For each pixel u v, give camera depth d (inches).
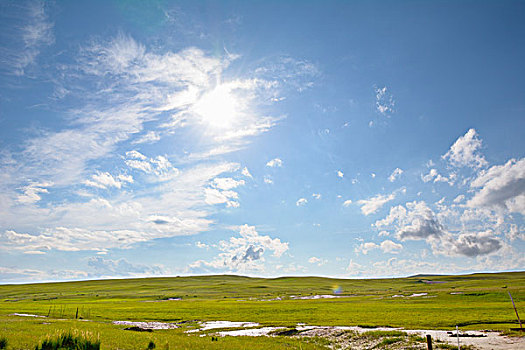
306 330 1905.8
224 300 5017.2
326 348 1499.8
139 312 3309.5
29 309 3789.4
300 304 3686.0
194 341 1496.1
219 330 2106.3
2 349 1016.9
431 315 2229.3
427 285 7303.2
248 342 1577.3
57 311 3508.9
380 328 1811.0
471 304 2913.4
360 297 4785.9
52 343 991.0
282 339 1692.9
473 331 1536.7
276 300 4734.3
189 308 3580.2
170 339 1514.5
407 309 2733.8
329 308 3115.2
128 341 1341.0
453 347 1258.0
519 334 1362.0
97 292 7450.8
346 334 1694.1
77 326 1930.4
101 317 2952.8
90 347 1026.7
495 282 6579.7
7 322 2057.1
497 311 2265.0
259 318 2576.3
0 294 7613.2
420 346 1334.9
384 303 3543.3
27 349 1013.2
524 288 4229.8
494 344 1241.4
